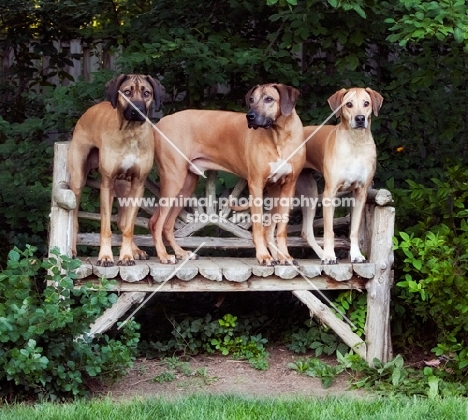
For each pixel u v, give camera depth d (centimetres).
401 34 502
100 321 471
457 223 532
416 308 493
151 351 523
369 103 486
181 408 416
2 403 430
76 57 687
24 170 598
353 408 420
